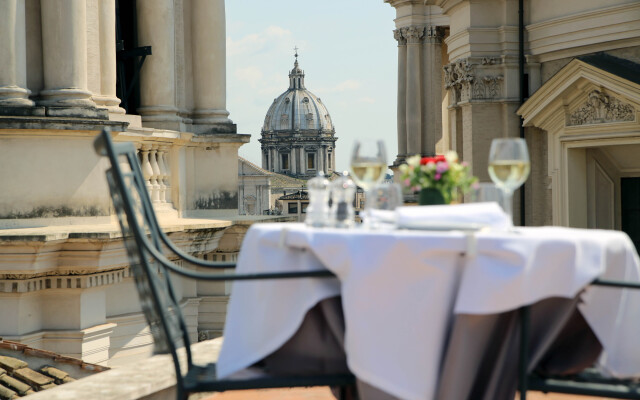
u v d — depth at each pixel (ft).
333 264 13.16
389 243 12.84
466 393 13.12
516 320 13.30
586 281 12.96
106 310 47.14
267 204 608.19
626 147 64.80
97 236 41.16
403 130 140.36
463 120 74.90
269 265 14.10
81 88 45.47
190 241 50.70
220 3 60.03
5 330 41.04
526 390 13.00
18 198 43.55
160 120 54.85
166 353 14.64
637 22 61.57
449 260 12.89
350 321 12.91
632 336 14.15
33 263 40.22
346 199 14.98
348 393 16.78
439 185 15.23
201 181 58.39
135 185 15.83
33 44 45.57
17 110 43.01
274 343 13.85
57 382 33.01
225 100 60.39
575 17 66.08
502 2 71.87
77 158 45.11
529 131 71.10
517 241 12.75
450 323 13.14
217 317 56.34
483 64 72.13
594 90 63.16
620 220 67.46
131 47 56.24
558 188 67.67
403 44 139.64
